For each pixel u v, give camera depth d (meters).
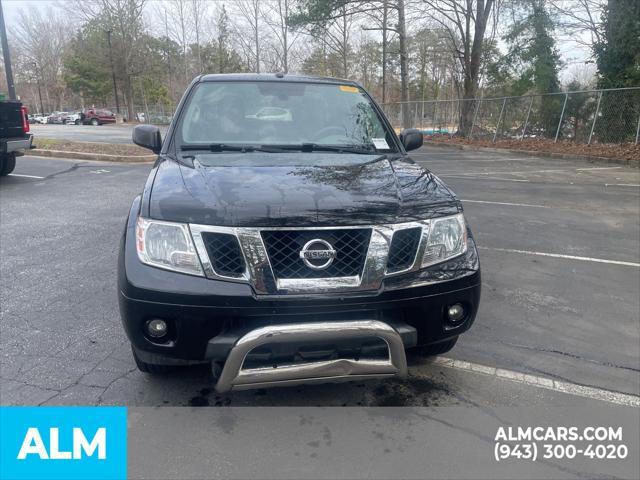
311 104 3.94
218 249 2.39
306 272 2.40
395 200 2.63
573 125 19.27
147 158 14.04
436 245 2.62
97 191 9.18
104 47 52.12
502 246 6.16
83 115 44.22
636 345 3.63
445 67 50.81
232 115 3.73
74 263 5.13
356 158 3.37
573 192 10.05
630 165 14.54
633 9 17.98
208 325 2.38
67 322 3.77
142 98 59.91
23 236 6.12
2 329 3.63
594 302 4.42
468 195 9.60
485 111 23.36
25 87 85.56
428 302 2.56
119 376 3.05
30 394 2.85
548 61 21.34
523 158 17.00
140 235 2.50
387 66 51.28
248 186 2.65
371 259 2.44
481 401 2.91
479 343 3.62
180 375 3.06
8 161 10.55
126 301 2.43
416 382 3.09
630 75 17.92
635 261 5.62
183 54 57.41
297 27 26.19
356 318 2.44
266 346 2.39
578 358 3.43
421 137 4.07
